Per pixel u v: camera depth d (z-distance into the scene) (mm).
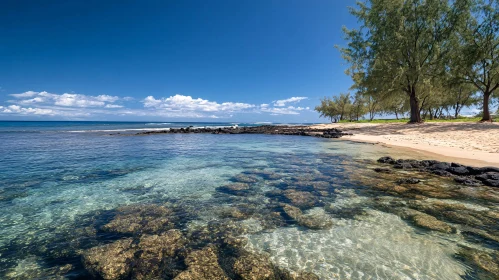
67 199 8828
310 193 9406
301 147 23516
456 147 18516
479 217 6988
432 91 36000
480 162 13695
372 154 18250
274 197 9023
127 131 52281
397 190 9547
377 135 30906
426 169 12641
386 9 33812
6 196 9094
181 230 6430
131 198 8977
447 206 7848
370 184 10438
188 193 9555
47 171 13141
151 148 23094
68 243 5777
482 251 5301
